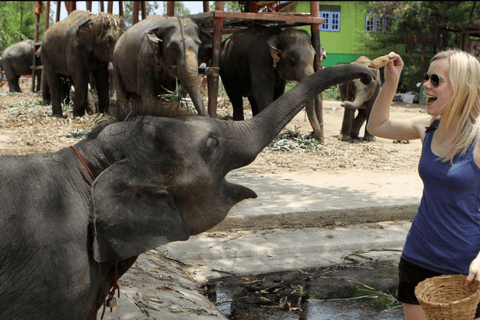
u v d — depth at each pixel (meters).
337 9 34.25
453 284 2.49
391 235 5.81
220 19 10.81
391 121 3.12
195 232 2.56
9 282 2.25
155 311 3.65
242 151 2.72
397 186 7.55
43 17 41.19
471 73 2.48
